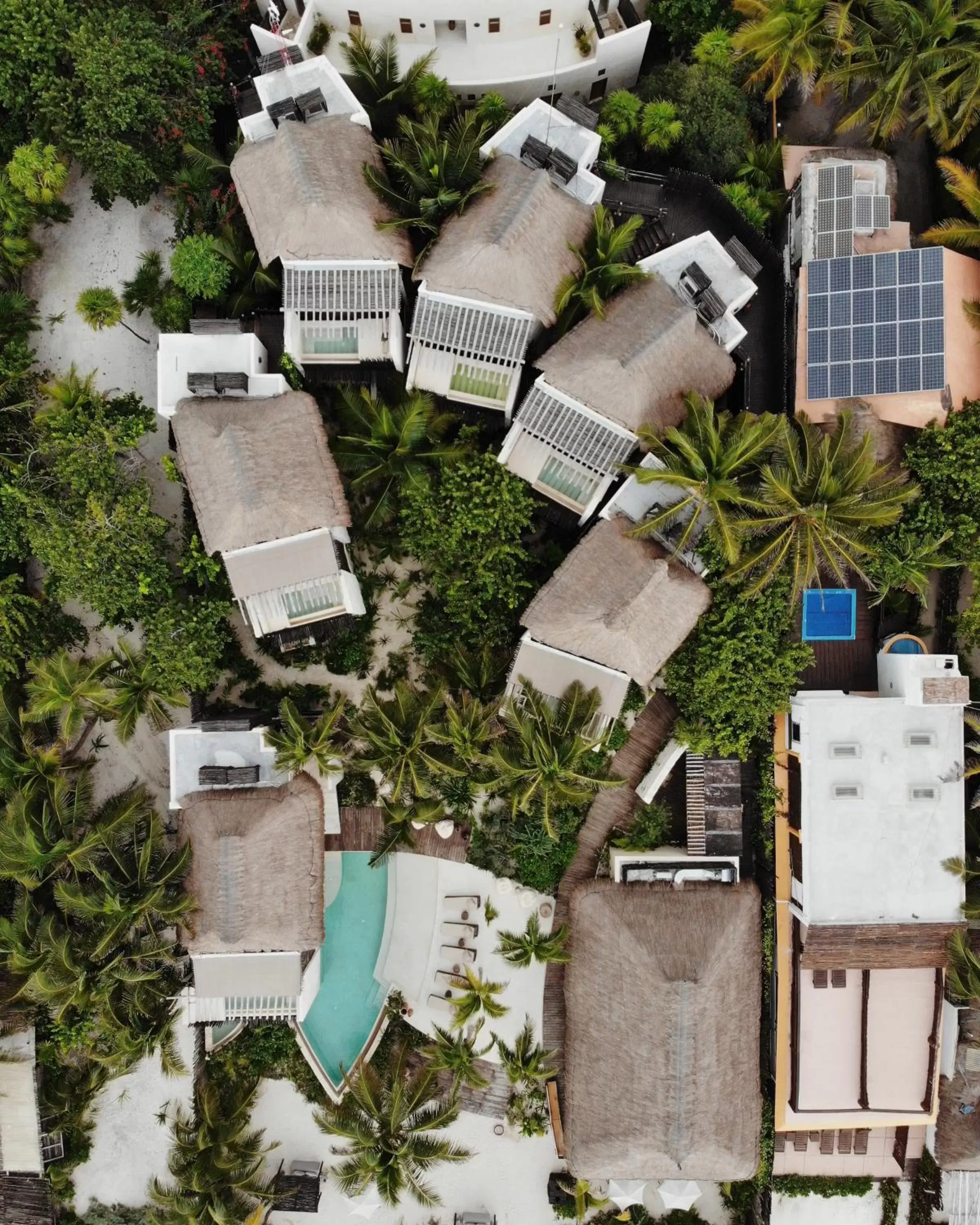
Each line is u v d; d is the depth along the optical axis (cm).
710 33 2606
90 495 2514
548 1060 2683
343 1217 2866
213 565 2577
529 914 2770
